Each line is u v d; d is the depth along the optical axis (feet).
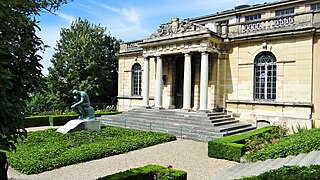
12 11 13.44
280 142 36.83
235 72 68.54
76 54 115.24
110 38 132.87
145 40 78.23
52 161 33.22
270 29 62.39
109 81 123.13
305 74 57.88
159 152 41.34
